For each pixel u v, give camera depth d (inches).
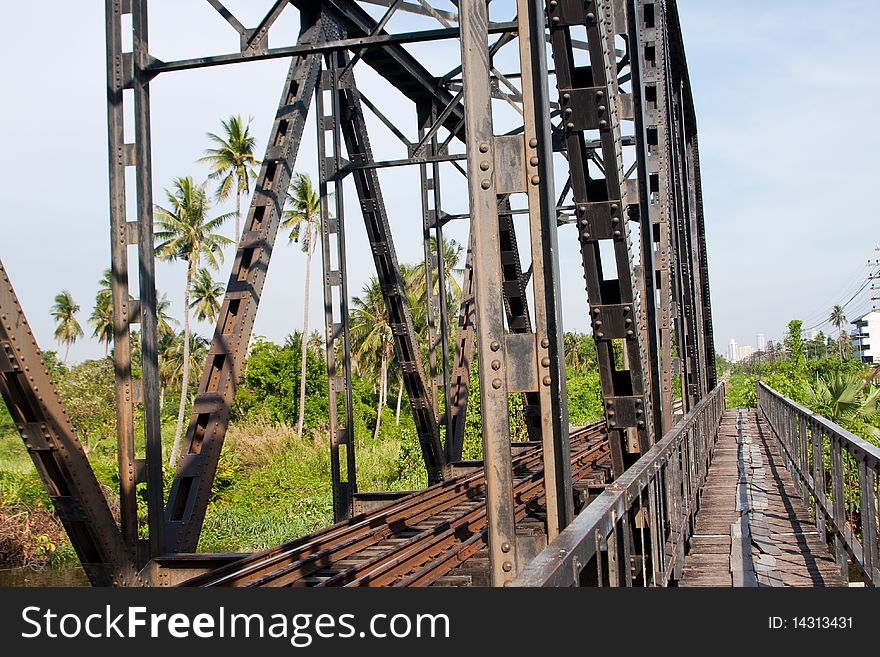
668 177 450.3
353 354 2068.2
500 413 145.1
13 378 254.2
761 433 735.1
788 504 366.6
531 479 441.1
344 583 233.8
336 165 432.5
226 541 763.4
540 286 147.3
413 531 345.1
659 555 197.3
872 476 201.5
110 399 1699.1
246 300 335.3
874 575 200.5
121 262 313.4
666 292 355.3
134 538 304.5
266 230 343.9
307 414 1658.5
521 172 147.0
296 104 362.6
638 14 279.4
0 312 240.4
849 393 823.7
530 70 148.5
